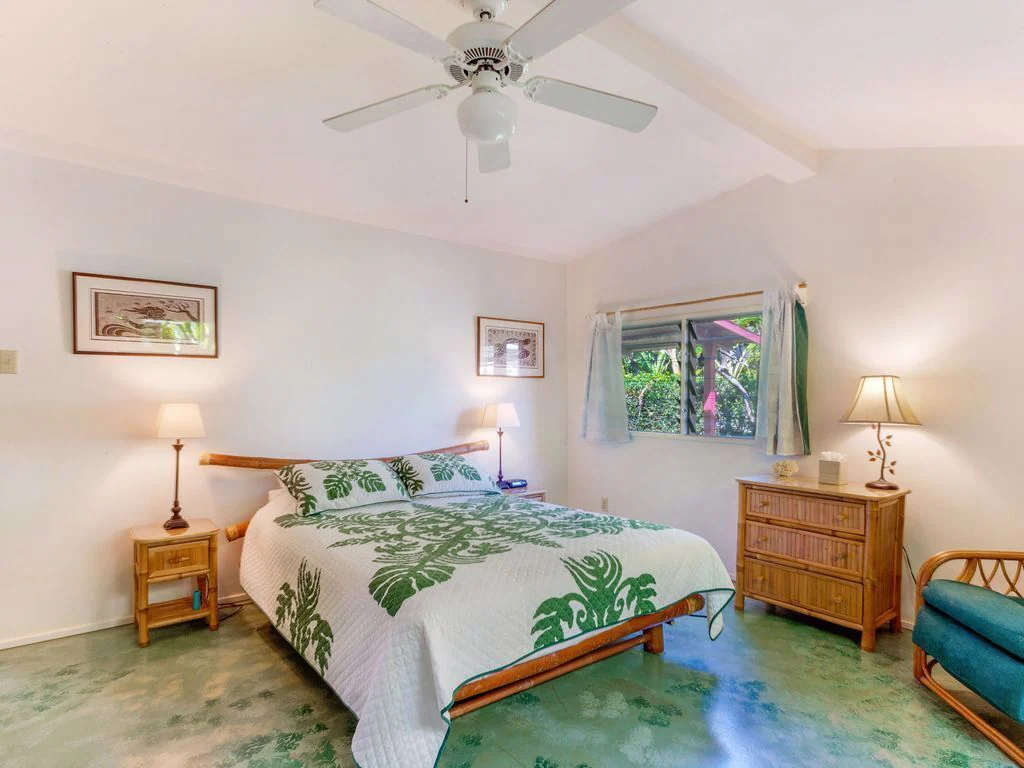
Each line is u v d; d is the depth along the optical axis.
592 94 1.80
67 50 2.14
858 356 3.23
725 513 3.92
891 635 2.90
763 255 3.67
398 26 1.53
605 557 2.29
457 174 3.36
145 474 3.09
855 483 3.14
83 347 2.90
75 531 2.89
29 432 2.77
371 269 3.95
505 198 3.74
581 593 2.13
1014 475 2.70
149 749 1.94
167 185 3.16
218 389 3.32
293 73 2.35
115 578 2.99
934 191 2.96
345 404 3.81
